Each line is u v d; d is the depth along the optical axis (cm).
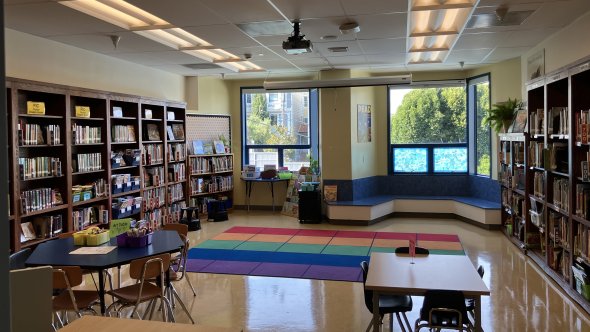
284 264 675
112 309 485
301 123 1118
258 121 1141
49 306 199
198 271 644
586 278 481
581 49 558
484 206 902
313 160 1049
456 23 614
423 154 1077
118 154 759
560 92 584
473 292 334
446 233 862
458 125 1052
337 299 531
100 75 739
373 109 1069
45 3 469
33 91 591
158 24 581
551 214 590
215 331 246
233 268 657
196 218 948
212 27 583
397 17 546
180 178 959
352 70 964
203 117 1062
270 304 518
